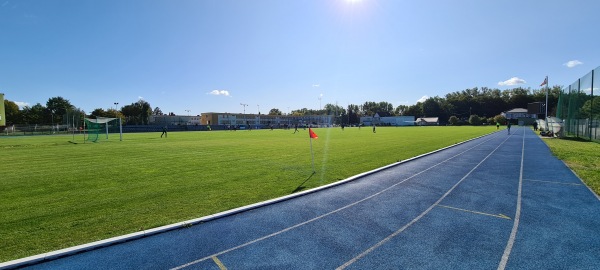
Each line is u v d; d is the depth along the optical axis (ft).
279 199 22.08
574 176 29.66
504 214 18.95
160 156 49.16
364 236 15.85
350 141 79.36
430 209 20.15
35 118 267.39
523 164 37.29
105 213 19.57
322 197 23.18
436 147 60.34
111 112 267.18
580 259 13.10
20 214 19.38
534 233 15.94
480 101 382.01
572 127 82.17
